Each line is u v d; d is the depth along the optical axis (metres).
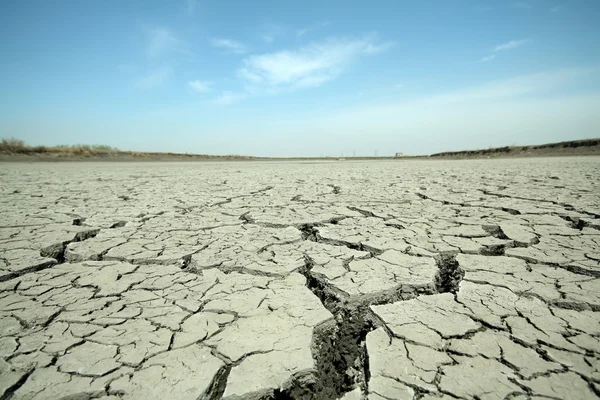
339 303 1.74
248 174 9.74
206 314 1.55
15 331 1.40
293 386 1.16
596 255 2.19
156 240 2.73
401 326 1.43
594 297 1.62
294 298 1.72
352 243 2.61
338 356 1.37
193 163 20.16
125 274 2.03
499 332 1.36
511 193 4.86
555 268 2.01
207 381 1.12
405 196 4.89
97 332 1.40
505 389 1.05
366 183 6.77
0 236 2.81
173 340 1.35
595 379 1.08
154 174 9.60
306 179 7.88
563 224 3.04
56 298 1.70
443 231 2.89
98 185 6.54
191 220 3.45
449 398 1.02
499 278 1.88
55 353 1.26
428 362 1.19
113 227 3.23
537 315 1.48
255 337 1.37
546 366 1.15
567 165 10.63
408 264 2.15
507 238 2.67
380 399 1.03
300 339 1.36
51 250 2.52
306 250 2.46
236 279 1.96
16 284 1.88
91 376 1.13
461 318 1.48
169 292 1.78
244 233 2.95
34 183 6.78
